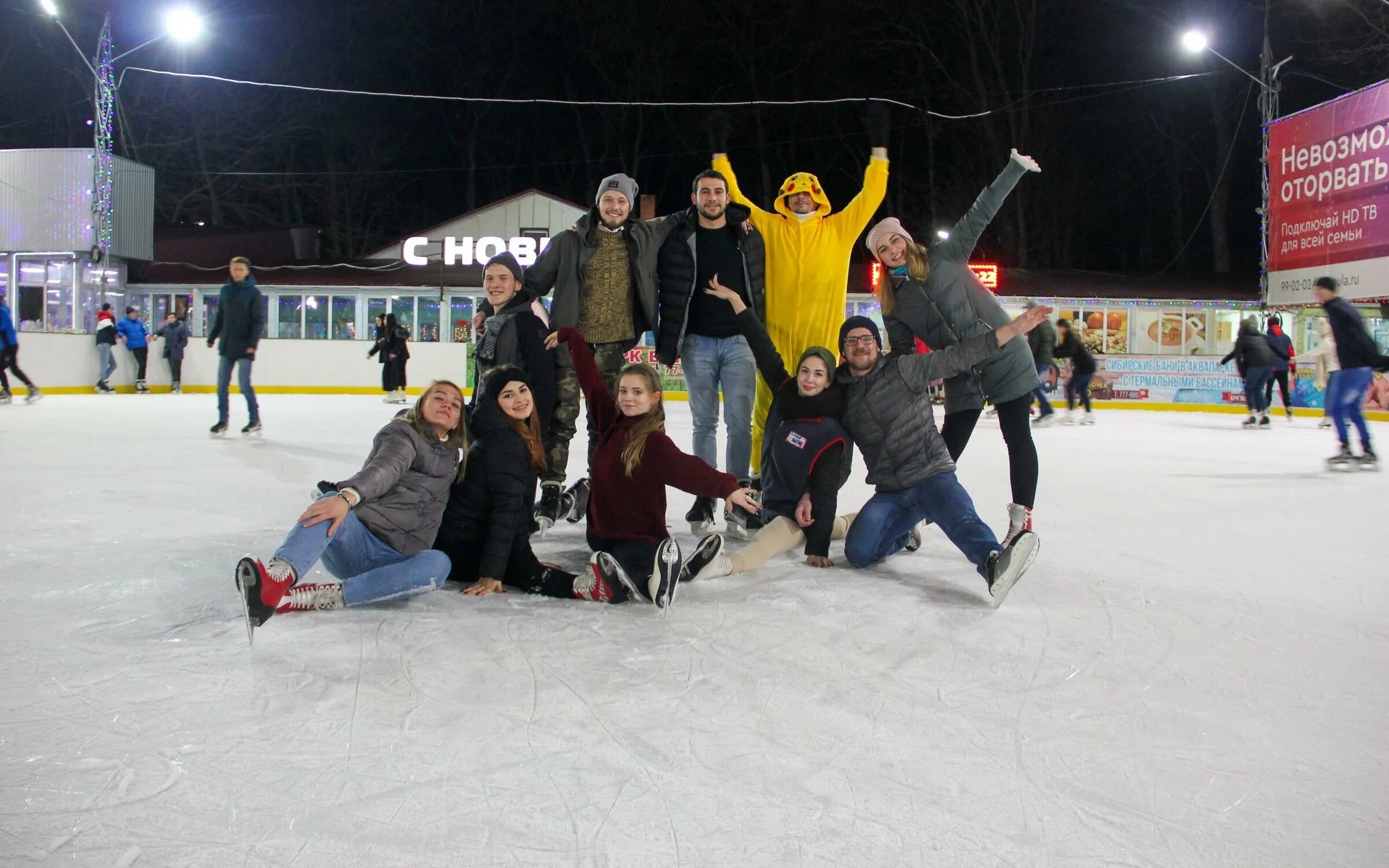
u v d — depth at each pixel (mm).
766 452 4094
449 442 3291
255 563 2678
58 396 15297
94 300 20094
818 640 2875
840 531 4340
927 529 4773
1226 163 25125
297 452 7918
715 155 4934
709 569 3586
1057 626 3121
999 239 28172
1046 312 3627
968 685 2549
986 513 5496
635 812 1806
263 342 18281
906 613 3191
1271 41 20891
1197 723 2330
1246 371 13469
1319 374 13633
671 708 2318
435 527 3297
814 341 4855
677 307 4688
